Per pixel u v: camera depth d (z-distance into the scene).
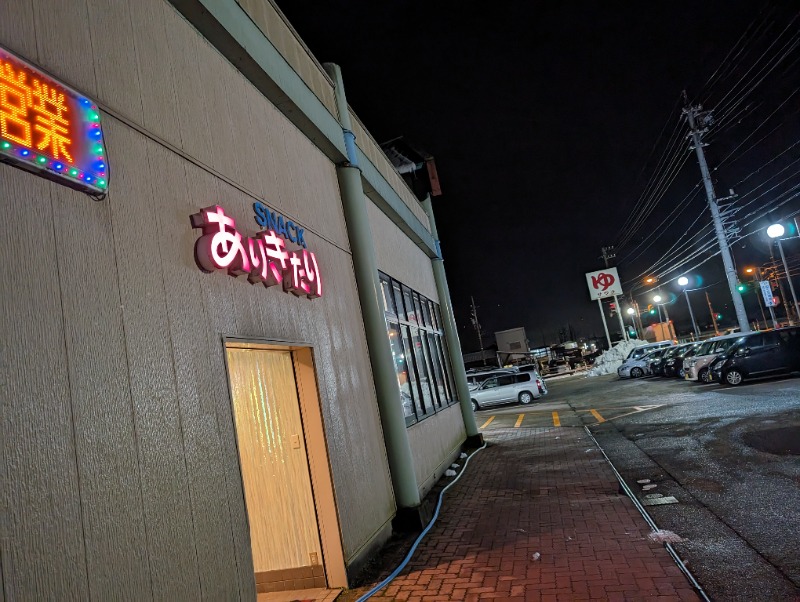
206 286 3.74
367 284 6.99
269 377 5.17
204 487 3.25
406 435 6.77
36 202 2.53
